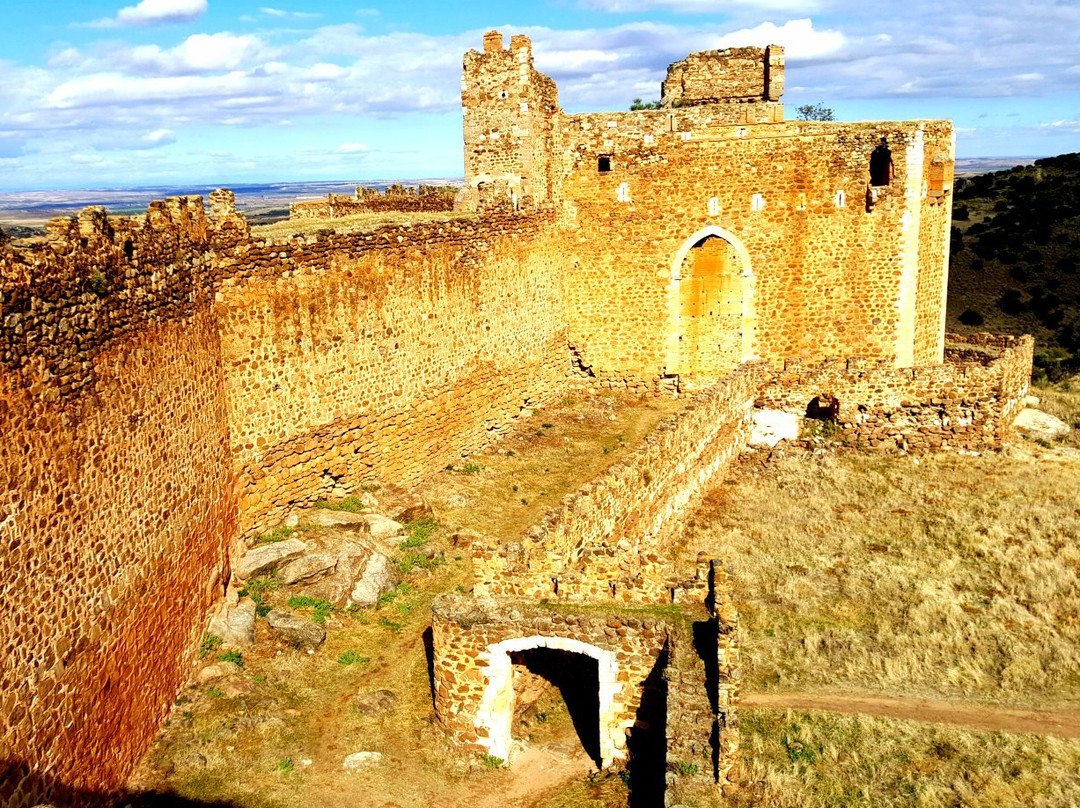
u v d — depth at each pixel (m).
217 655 15.59
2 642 9.55
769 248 33.47
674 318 34.50
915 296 33.62
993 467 28.91
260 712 14.41
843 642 17.41
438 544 20.94
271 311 19.44
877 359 32.66
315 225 25.94
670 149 33.25
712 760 11.34
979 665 16.58
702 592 14.05
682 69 36.44
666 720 11.89
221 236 18.16
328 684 15.44
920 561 21.48
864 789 12.98
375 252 22.77
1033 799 12.84
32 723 10.02
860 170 32.53
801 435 31.59
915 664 16.53
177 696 14.47
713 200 33.38
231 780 12.75
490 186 30.00
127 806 11.88
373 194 39.03
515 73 31.42
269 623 16.55
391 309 23.58
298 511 20.66
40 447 10.73
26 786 9.76
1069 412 34.59
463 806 12.69
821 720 14.85
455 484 25.25
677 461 23.14
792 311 33.94
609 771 13.47
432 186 44.62
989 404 30.41
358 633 17.00
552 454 28.47
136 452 13.66
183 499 15.51
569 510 16.42
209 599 16.38
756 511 25.42
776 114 33.25
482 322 28.38
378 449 23.42
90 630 11.62
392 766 13.43
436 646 13.93
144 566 13.57
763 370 31.61
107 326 12.91
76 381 11.78
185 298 16.28
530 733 14.55
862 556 21.91
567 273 35.00
